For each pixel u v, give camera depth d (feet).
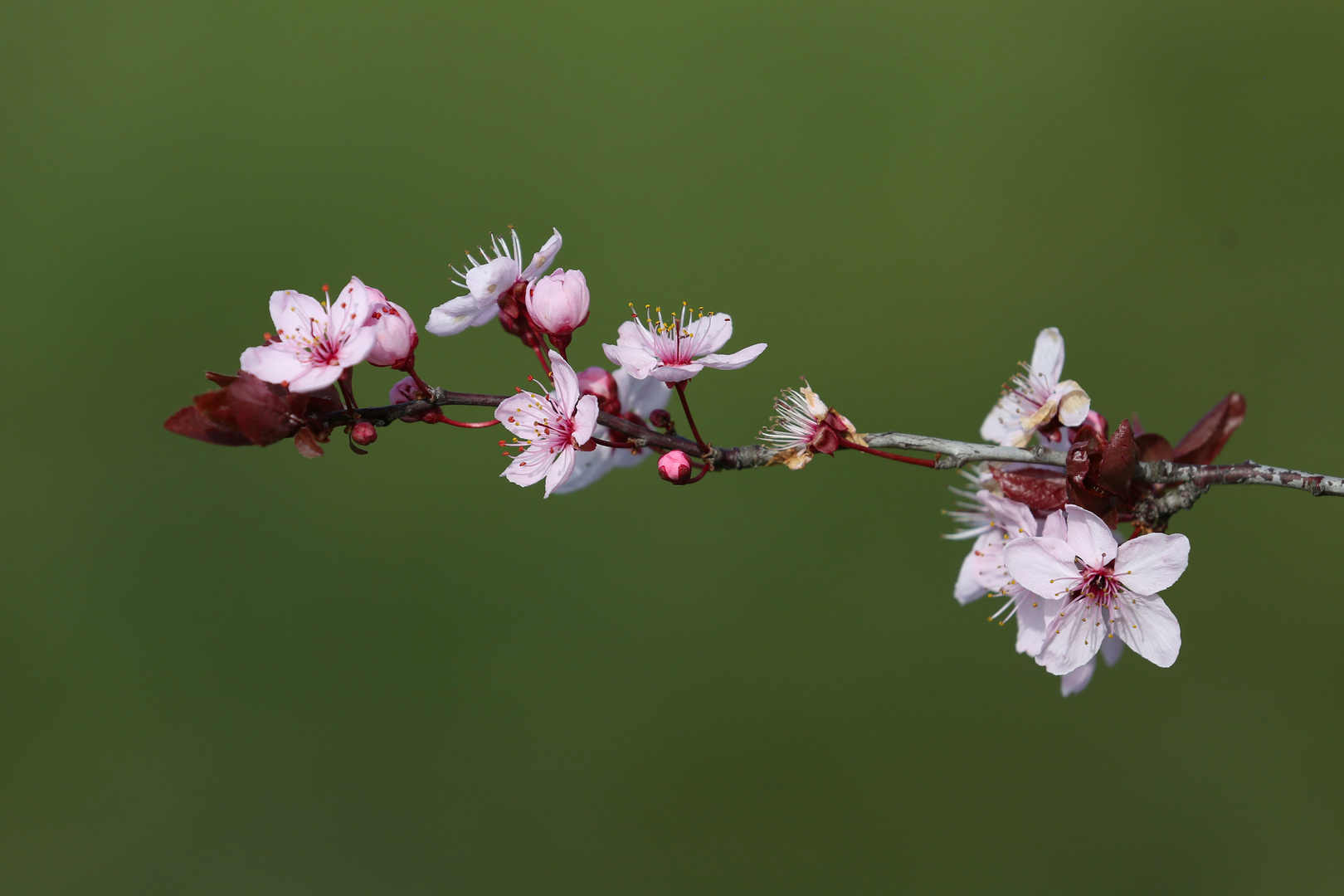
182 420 2.36
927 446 2.43
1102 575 2.42
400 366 2.40
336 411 2.39
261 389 2.37
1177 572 2.41
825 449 2.43
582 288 2.43
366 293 2.39
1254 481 2.42
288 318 2.39
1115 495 2.43
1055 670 2.43
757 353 2.41
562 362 2.40
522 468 2.42
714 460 2.43
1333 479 2.40
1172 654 2.41
